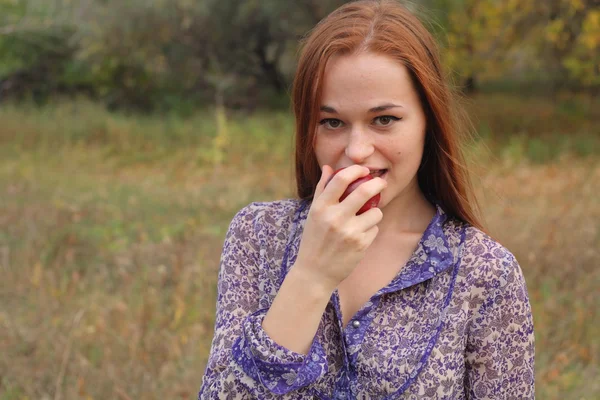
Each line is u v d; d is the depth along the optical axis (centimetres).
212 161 1014
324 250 126
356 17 137
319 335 138
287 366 124
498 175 835
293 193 180
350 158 134
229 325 143
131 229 602
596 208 633
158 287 466
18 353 384
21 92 1497
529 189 748
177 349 376
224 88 1463
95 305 436
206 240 552
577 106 1447
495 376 138
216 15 1407
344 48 133
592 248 506
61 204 666
